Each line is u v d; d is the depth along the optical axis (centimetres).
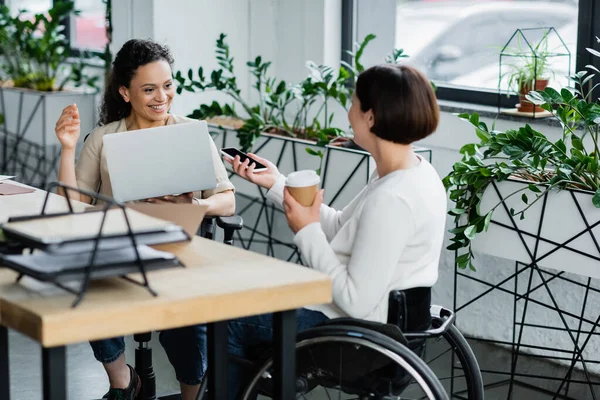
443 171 389
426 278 225
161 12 454
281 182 269
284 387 195
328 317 229
